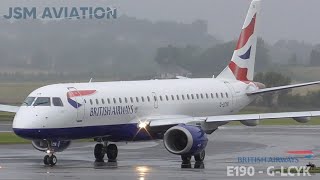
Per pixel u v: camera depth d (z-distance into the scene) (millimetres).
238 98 145250
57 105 111625
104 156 124500
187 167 106188
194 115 136500
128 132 122875
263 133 177000
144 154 127938
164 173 96938
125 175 94312
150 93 127750
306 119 118562
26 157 120500
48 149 111625
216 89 141500
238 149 136500
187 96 134625
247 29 150375
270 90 145000
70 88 115500
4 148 136875
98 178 90750
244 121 121250
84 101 115062
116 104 120188
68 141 118125
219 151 132625
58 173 96750
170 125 120500
